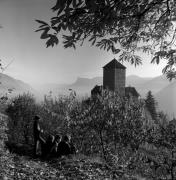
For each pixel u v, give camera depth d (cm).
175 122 1584
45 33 403
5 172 888
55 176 980
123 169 1248
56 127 1694
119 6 416
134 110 1642
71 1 364
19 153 1321
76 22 419
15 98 1595
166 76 681
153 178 1315
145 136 1602
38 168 1057
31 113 1608
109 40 560
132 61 693
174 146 1502
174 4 546
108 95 1673
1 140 1057
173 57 649
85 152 1573
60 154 1341
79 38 449
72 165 1146
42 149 1340
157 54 647
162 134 1552
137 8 454
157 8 561
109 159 1452
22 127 1547
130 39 591
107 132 1606
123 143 1616
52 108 1902
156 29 628
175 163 1407
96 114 1589
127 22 514
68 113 1716
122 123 1606
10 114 1544
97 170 1111
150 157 1631
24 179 867
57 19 388
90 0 372
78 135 1614
